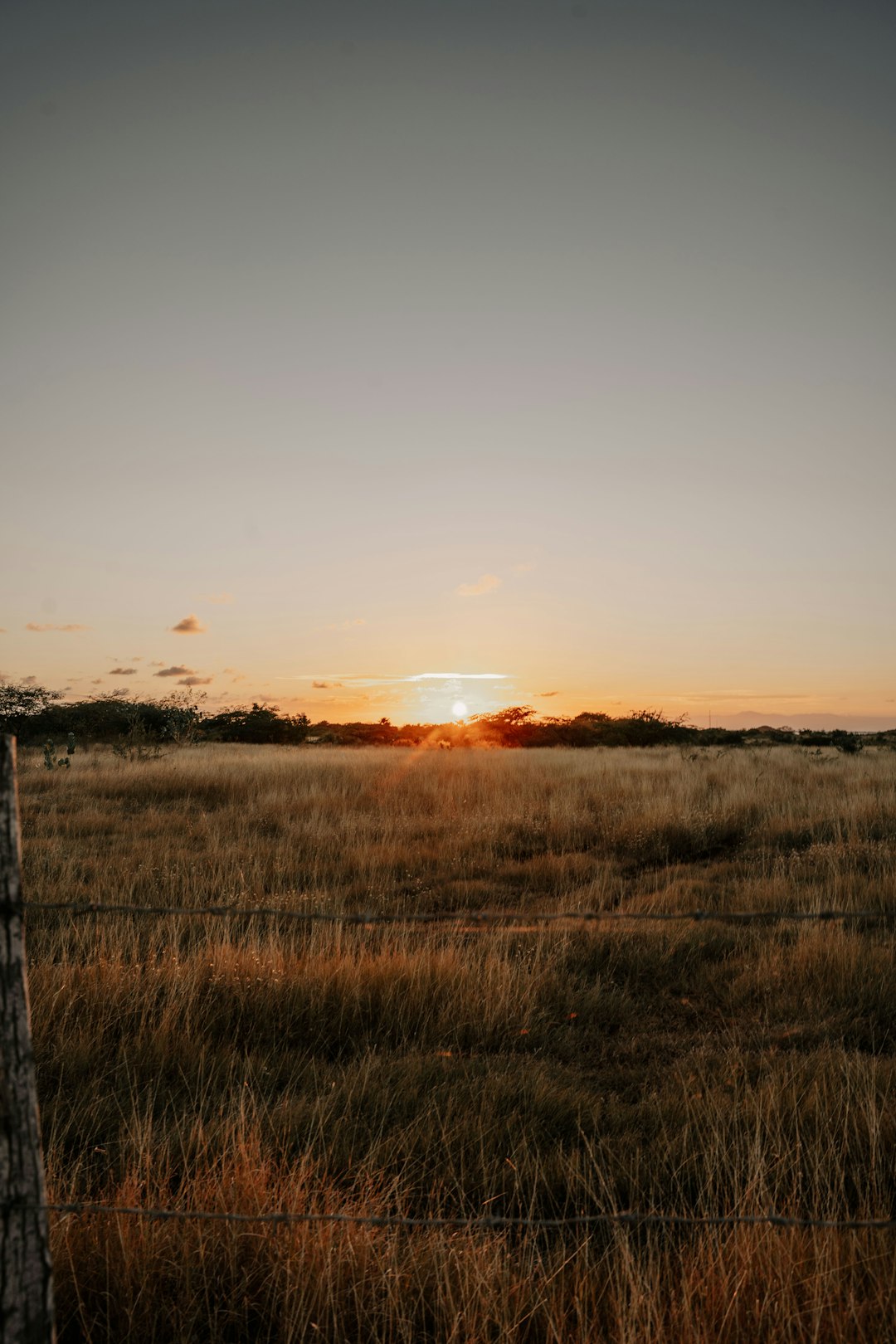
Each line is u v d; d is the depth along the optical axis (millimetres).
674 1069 4191
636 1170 3121
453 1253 2459
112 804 13516
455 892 8141
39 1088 3812
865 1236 2611
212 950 5395
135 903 7355
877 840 9898
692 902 7422
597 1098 3834
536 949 5738
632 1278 2326
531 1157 3281
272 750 27797
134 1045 4215
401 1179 3078
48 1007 4477
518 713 46594
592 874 8906
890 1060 4094
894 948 5719
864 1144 3256
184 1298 2428
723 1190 2934
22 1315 1865
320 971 5074
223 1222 2609
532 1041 4602
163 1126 3350
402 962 5199
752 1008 5145
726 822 11250
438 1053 4266
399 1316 2330
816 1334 2066
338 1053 4383
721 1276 2385
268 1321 2416
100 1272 2498
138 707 30609
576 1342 2252
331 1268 2420
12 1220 1868
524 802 13281
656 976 5680
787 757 22000
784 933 6406
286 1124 3385
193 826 11438
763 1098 3576
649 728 43469
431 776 16516
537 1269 2580
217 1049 4324
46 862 8602
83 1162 3182
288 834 10820
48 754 18578
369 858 9406
